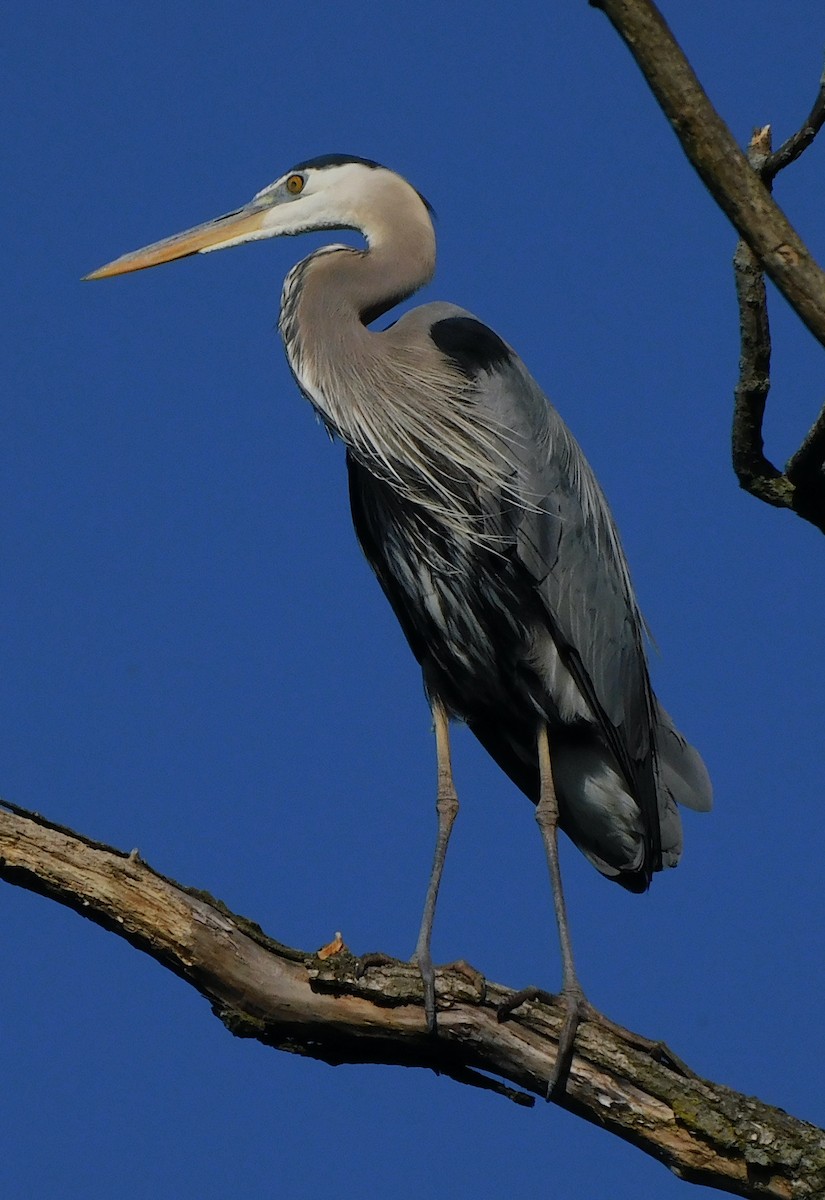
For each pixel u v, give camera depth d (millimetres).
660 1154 7820
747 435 7184
